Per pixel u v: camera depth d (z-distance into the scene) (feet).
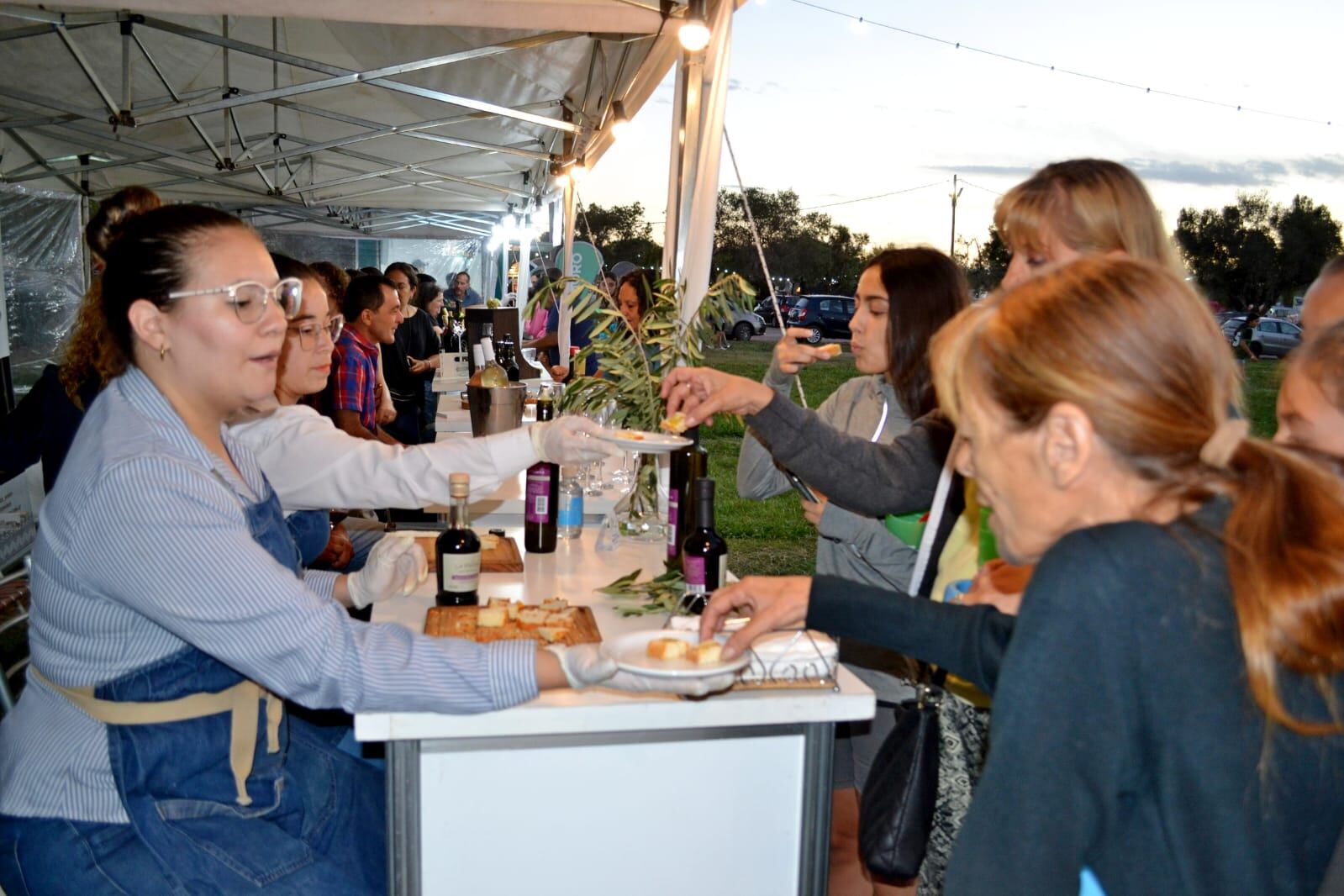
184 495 4.48
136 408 4.83
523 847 4.91
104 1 13.98
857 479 6.16
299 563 5.78
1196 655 2.69
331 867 5.11
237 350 4.80
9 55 20.66
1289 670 2.72
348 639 4.51
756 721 4.83
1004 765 2.85
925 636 3.77
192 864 4.79
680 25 11.96
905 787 5.14
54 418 8.25
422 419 24.00
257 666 4.47
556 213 33.78
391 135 29.35
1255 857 2.73
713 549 5.90
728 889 5.13
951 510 5.70
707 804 5.03
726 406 6.18
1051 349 2.86
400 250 62.59
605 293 8.12
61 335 27.35
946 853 4.97
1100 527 2.84
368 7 13.48
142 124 19.80
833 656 5.00
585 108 20.86
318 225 49.98
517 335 24.11
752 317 62.80
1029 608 2.84
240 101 19.51
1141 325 2.82
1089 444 2.85
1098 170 5.03
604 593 6.49
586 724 4.68
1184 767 2.70
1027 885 2.81
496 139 29.89
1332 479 2.81
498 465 6.84
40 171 25.75
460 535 6.12
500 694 4.53
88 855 4.71
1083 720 2.74
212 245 4.72
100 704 4.77
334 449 6.97
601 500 9.09
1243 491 2.80
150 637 4.78
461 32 19.61
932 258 6.95
